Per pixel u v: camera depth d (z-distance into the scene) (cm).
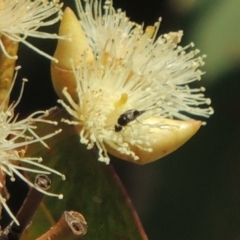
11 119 19
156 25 21
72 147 21
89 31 20
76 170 21
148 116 20
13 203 24
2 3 19
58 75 20
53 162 21
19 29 19
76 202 21
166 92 20
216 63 23
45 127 20
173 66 20
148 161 20
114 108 20
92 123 20
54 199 21
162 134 20
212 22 23
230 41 23
